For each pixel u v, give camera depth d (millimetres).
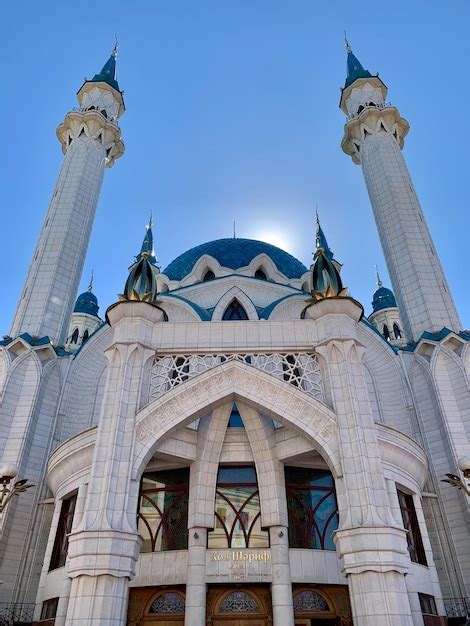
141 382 18125
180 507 21391
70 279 31688
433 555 23359
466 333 28047
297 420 17625
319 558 20109
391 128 39625
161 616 20078
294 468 22062
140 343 18766
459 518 23609
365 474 15938
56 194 35250
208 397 18219
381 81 43281
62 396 27688
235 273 35062
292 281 37531
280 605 18625
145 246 26500
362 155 39531
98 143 38500
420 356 28328
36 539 23281
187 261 39406
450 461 24688
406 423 27578
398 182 36094
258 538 20734
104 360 30219
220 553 20047
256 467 21078
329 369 18266
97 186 36938
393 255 33188
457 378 26453
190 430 21453
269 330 19422
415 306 30641
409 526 21234
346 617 20016
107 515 15328
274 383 18203
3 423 25031
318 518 21266
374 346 30703
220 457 21531
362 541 14688
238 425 24906
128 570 14734
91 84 42062
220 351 19078
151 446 17109
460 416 25547
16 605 21484
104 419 17250
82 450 20500
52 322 29656
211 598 20062
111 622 13906
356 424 16844
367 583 14219
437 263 32188
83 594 14086
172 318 31438
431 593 20031
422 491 24031
